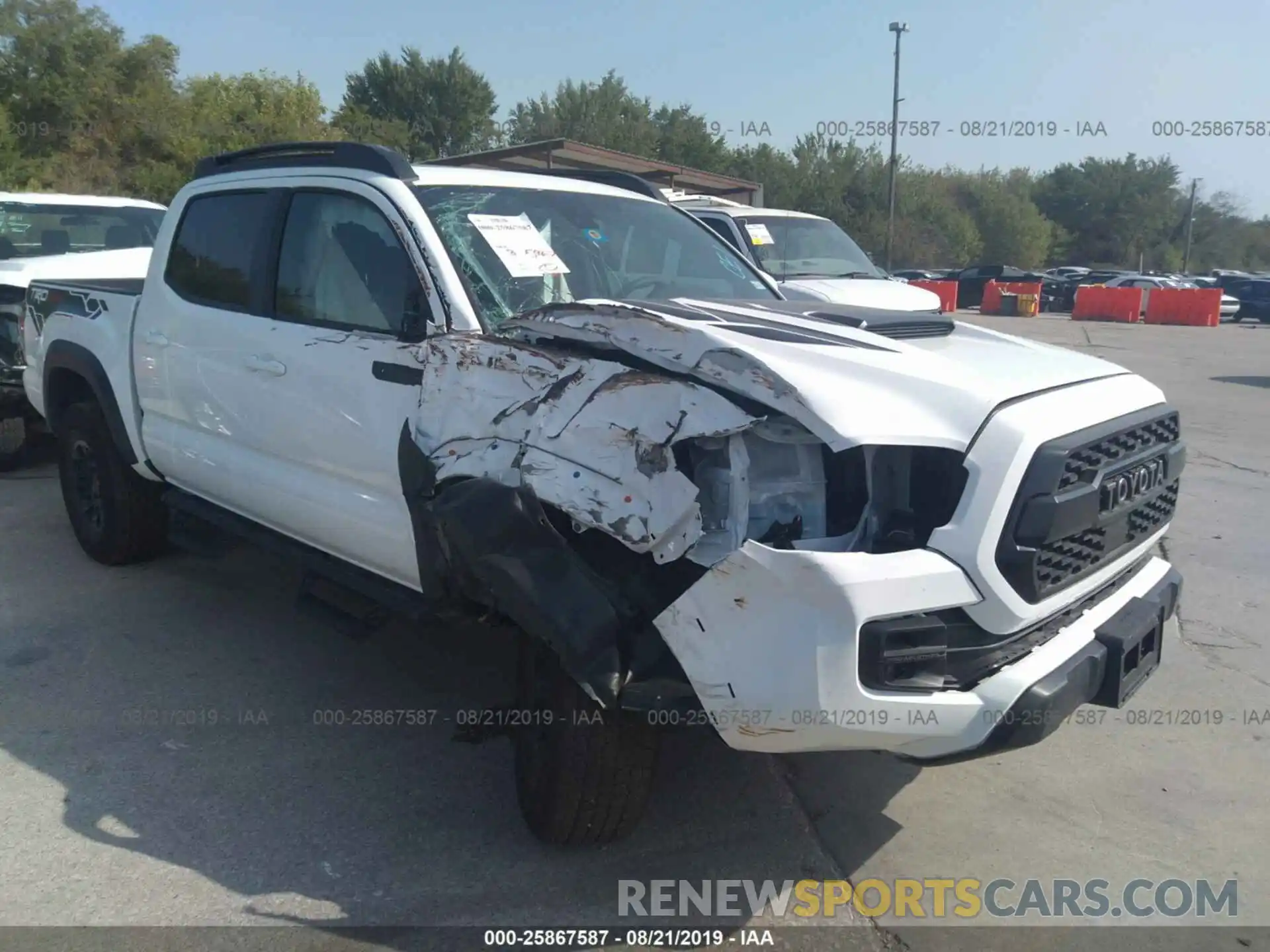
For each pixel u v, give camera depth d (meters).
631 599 2.85
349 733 4.05
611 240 4.26
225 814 3.49
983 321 28.62
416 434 3.36
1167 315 28.11
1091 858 3.36
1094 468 2.96
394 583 3.75
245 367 4.25
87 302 5.56
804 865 3.30
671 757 3.91
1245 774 3.88
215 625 5.07
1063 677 2.83
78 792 3.60
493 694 4.39
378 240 3.83
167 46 31.44
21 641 4.84
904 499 2.81
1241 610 5.49
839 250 11.60
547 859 3.28
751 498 2.73
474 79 50.09
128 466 5.50
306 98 36.62
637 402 2.83
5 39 28.06
